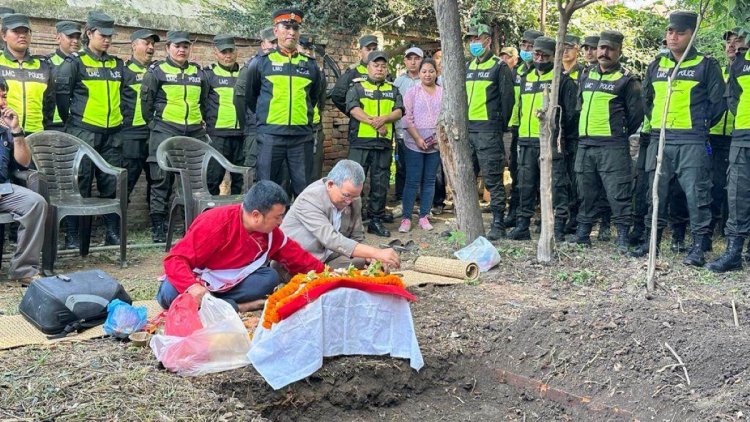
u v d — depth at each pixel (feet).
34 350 14.73
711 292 21.75
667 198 25.79
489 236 29.22
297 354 14.26
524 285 22.27
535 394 15.69
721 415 13.29
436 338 17.25
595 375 15.35
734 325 16.55
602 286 22.17
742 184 23.89
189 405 12.60
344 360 15.10
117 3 29.66
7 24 24.86
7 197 21.20
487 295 21.02
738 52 24.20
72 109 26.89
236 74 30.07
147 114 27.63
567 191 29.40
